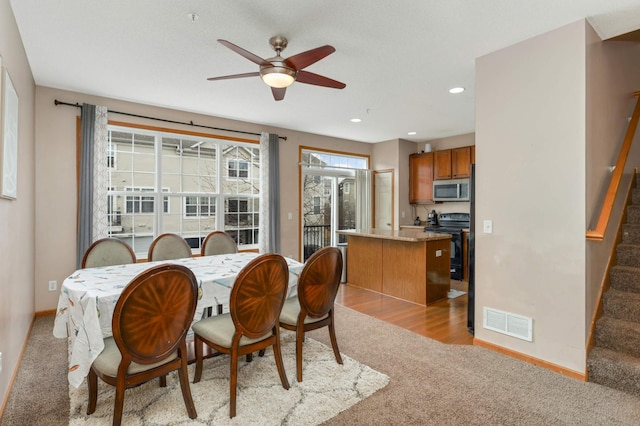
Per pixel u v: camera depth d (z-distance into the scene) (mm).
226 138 5184
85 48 2879
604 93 2744
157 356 1824
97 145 3988
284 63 2400
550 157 2596
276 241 5582
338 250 2506
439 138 6668
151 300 1733
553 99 2574
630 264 2982
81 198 3896
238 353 2070
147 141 4590
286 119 5246
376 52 2945
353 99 4254
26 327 3078
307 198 6602
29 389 2281
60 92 3875
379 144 7117
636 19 2422
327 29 2566
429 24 2490
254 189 5633
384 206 7047
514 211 2807
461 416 2004
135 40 2742
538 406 2111
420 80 3600
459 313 3984
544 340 2637
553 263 2586
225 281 2568
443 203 6707
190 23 2486
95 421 1930
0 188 1974
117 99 4242
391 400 2162
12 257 2436
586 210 2436
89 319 1941
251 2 2219
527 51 2713
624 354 2469
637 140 3537
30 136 3354
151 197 4625
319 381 2379
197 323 2350
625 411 2064
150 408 2057
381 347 3000
